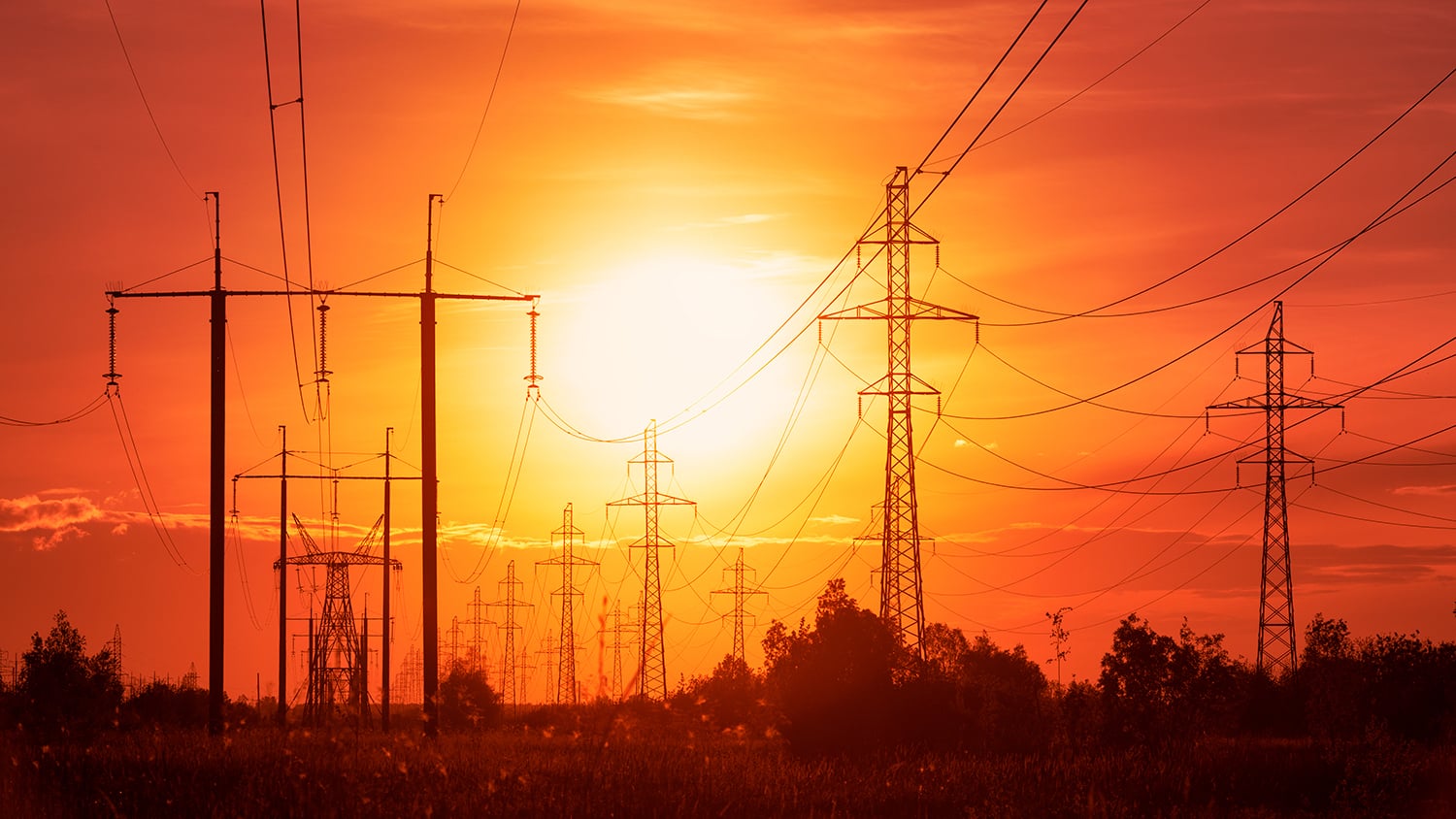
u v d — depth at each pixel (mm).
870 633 56906
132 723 51344
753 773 35625
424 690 51312
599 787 30750
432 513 52781
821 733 54000
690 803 30656
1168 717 58000
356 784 28781
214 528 51562
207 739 40438
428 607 51969
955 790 36500
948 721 55281
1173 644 59500
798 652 56375
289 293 53688
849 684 55000
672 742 37688
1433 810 36031
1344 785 38500
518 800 28484
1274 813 35844
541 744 41875
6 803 27484
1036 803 33875
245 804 27266
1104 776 39531
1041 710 74375
